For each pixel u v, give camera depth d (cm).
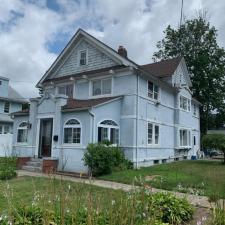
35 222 459
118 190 545
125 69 1758
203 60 3559
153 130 1962
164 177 1138
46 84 2178
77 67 2106
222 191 895
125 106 1764
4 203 637
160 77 2330
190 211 627
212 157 3100
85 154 1400
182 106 2477
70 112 1617
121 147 1702
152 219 388
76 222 388
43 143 1744
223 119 3650
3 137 2131
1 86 3400
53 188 425
